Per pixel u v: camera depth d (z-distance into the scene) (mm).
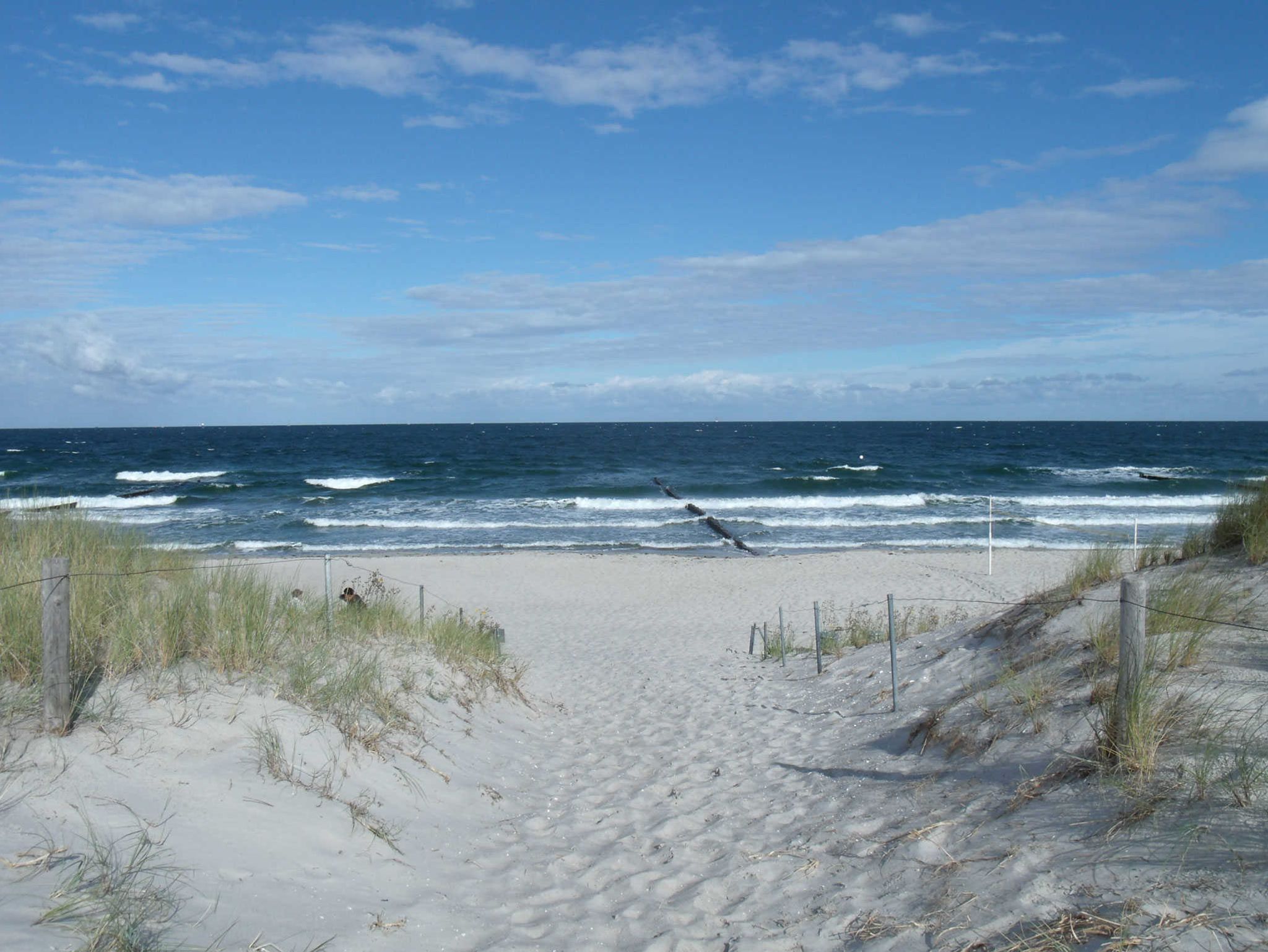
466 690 7617
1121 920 2965
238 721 4902
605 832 5078
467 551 27234
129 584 6520
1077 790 4152
